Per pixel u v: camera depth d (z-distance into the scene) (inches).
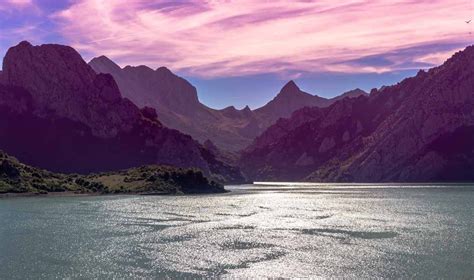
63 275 3063.5
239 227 4940.9
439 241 4047.7
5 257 3565.5
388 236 4315.9
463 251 3639.3
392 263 3284.9
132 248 3846.0
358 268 3157.0
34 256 3587.6
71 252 3715.6
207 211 6599.4
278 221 5408.5
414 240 4106.8
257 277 2962.6
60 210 6771.7
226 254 3592.5
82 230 4783.5
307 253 3607.3
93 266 3270.2
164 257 3508.9
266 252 3651.6
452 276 2974.9
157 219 5649.6
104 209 6914.4
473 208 6865.2
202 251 3703.3
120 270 3157.0
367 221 5359.3
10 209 6939.0
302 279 2923.2
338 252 3634.4
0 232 4699.8
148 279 2952.8
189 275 3021.7
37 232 4677.7
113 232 4648.1
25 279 2987.2
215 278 2955.2
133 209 6919.3
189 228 4879.4
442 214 6063.0
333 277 2960.1
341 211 6515.8
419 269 3129.9
